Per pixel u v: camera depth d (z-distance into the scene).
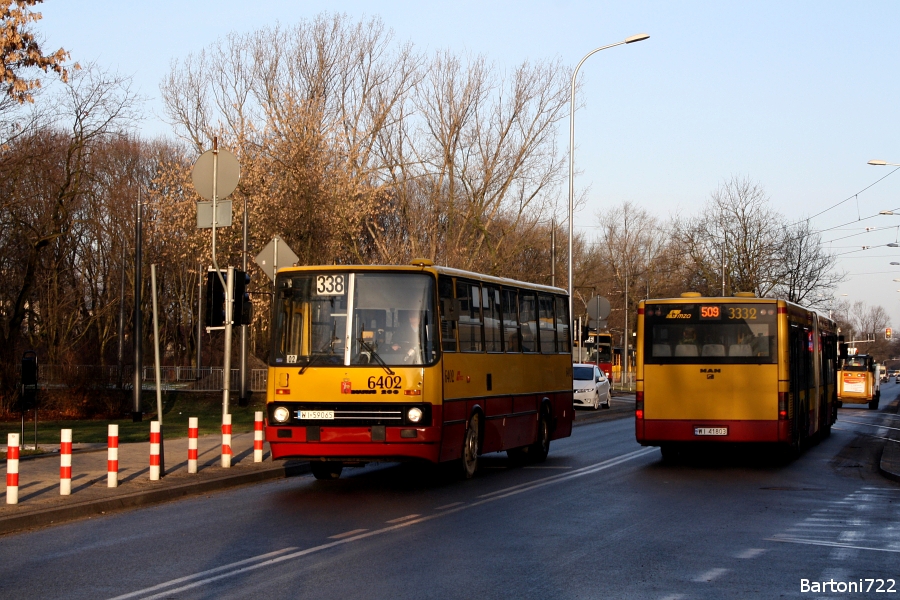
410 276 14.32
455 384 14.80
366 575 8.11
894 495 13.81
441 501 12.84
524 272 47.81
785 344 17.58
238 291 15.52
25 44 18.77
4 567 8.47
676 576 8.16
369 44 40.00
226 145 35.78
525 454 19.19
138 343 28.92
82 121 32.66
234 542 9.66
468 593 7.48
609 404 41.03
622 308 83.94
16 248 37.31
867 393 50.44
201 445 19.19
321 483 15.00
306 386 14.03
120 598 7.30
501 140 40.28
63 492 12.21
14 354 30.80
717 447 18.16
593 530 10.50
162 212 40.44
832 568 8.55
